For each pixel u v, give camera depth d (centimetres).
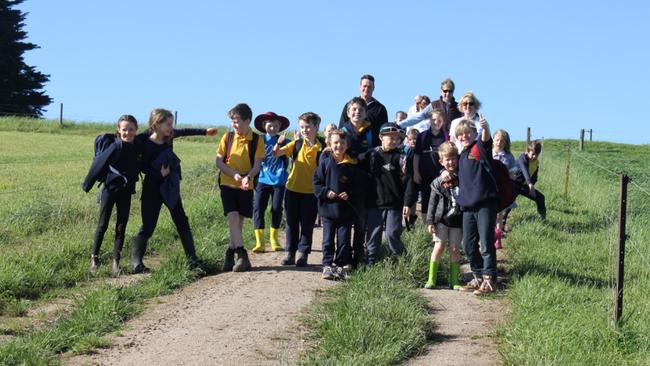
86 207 1412
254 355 740
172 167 1063
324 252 1034
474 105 1040
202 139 4022
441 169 1091
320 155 1052
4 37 7288
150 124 1065
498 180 973
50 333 777
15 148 3303
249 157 1077
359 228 1046
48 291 952
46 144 3572
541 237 1284
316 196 1035
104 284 965
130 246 1157
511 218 1480
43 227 1284
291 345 767
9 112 7275
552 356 694
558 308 848
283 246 1257
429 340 785
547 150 3406
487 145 970
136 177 1060
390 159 1034
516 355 702
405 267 1009
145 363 721
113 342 778
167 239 1238
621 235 779
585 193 1784
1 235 1204
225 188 1080
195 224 1366
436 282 1012
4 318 852
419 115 1267
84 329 802
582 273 1045
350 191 1026
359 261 1071
